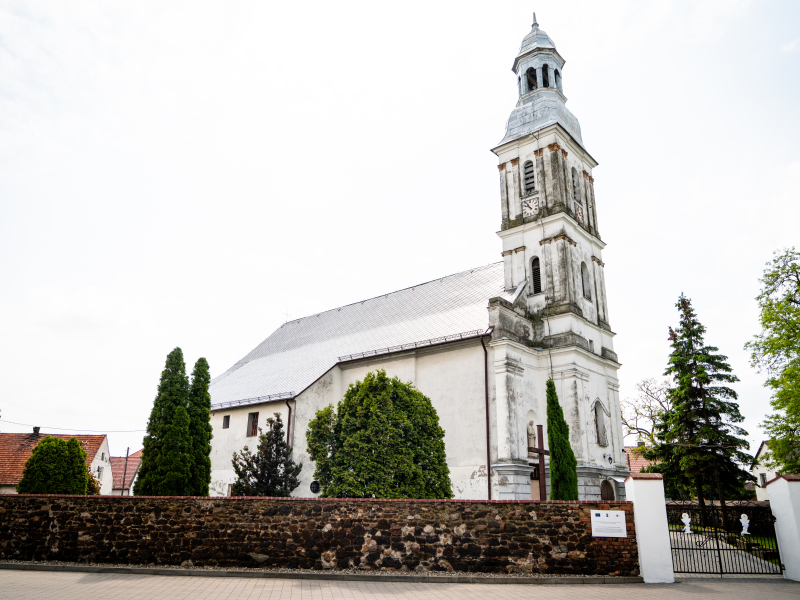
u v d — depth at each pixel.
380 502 17.25
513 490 26.81
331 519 17.30
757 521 18.11
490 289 35.59
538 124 36.50
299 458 31.61
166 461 23.27
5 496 19.27
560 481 21.92
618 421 34.50
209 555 17.56
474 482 28.30
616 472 32.06
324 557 17.03
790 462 30.70
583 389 31.23
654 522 16.31
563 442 22.39
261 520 17.61
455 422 29.89
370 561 16.81
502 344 29.16
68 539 18.52
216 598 13.03
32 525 18.83
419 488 20.78
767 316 31.78
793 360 30.52
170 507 18.22
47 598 12.98
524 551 16.42
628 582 15.77
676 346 38.69
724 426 36.22
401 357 33.03
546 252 33.66
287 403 33.03
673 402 38.59
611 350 35.97
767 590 14.84
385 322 39.09
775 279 34.00
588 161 39.03
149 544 17.98
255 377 42.81
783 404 29.78
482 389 29.42
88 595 13.38
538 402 31.17
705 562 19.73
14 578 16.03
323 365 37.03
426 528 16.88
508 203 36.28
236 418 36.44
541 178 34.94
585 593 14.05
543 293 33.22
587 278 35.81
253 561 17.31
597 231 38.25
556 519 16.56
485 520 16.73
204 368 25.80
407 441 21.64
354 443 21.22
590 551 16.28
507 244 35.47
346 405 22.55
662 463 40.62
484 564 16.42
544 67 39.34
